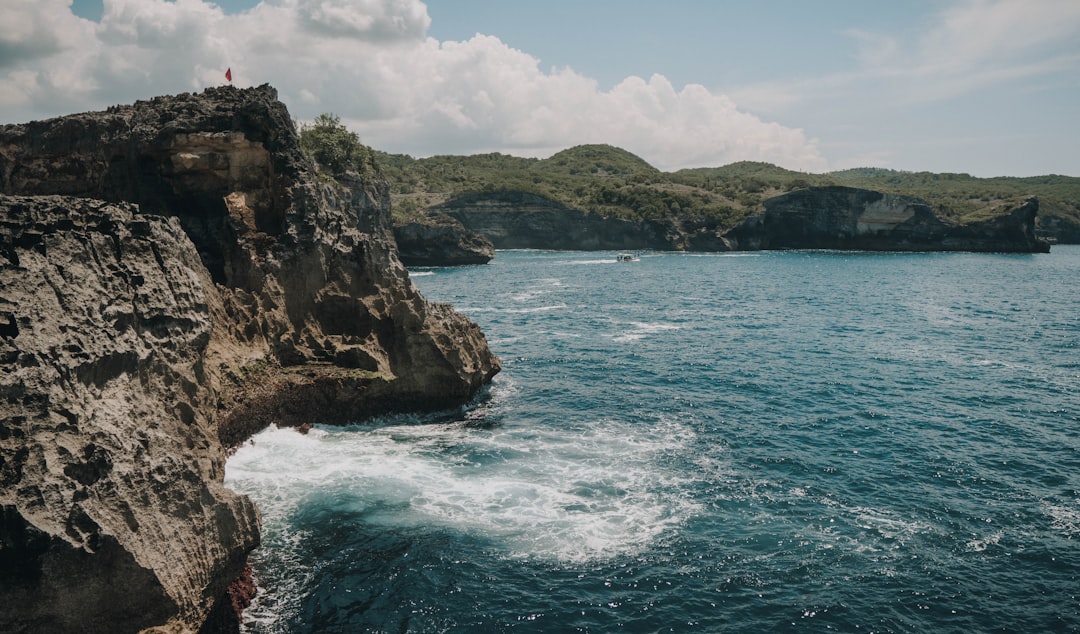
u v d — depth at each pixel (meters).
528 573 23.14
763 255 196.75
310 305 38.41
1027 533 26.14
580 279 126.12
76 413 17.42
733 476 31.03
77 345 18.48
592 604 21.67
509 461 32.12
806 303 91.38
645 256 194.50
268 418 33.97
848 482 30.56
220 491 20.59
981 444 35.03
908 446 34.81
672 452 33.84
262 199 38.84
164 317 23.05
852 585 22.83
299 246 38.09
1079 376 48.53
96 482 17.09
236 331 34.50
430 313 40.88
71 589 15.99
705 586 22.66
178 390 22.83
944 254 199.00
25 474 15.97
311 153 111.50
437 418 38.56
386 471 30.48
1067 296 97.50
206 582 18.98
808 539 25.59
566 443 34.78
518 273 139.50
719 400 42.91
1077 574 23.44
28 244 19.53
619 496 28.75
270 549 24.08
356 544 24.50
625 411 40.44
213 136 36.81
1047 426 37.66
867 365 52.47
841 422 38.59
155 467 18.47
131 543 16.78
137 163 37.72
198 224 37.59
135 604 16.77
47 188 39.75
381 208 134.38
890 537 25.80
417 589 22.12
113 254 22.25
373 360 37.47
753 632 20.59
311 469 30.34
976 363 52.91
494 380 47.34
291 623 20.45
